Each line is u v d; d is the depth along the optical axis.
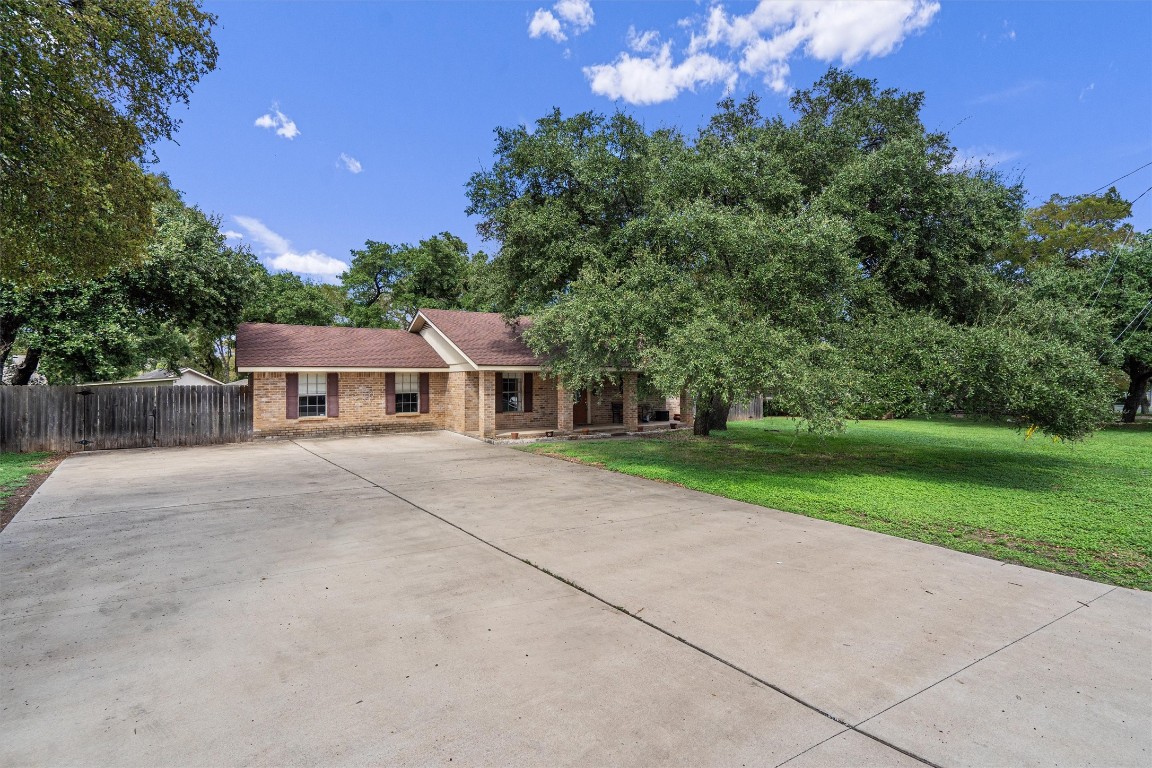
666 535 6.40
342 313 33.75
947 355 8.86
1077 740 2.72
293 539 6.18
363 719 2.84
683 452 13.36
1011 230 12.54
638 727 2.79
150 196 8.34
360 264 32.81
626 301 10.40
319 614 4.17
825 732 2.77
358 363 16.73
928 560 5.55
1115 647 3.72
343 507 7.76
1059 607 4.39
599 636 3.82
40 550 5.74
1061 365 8.73
